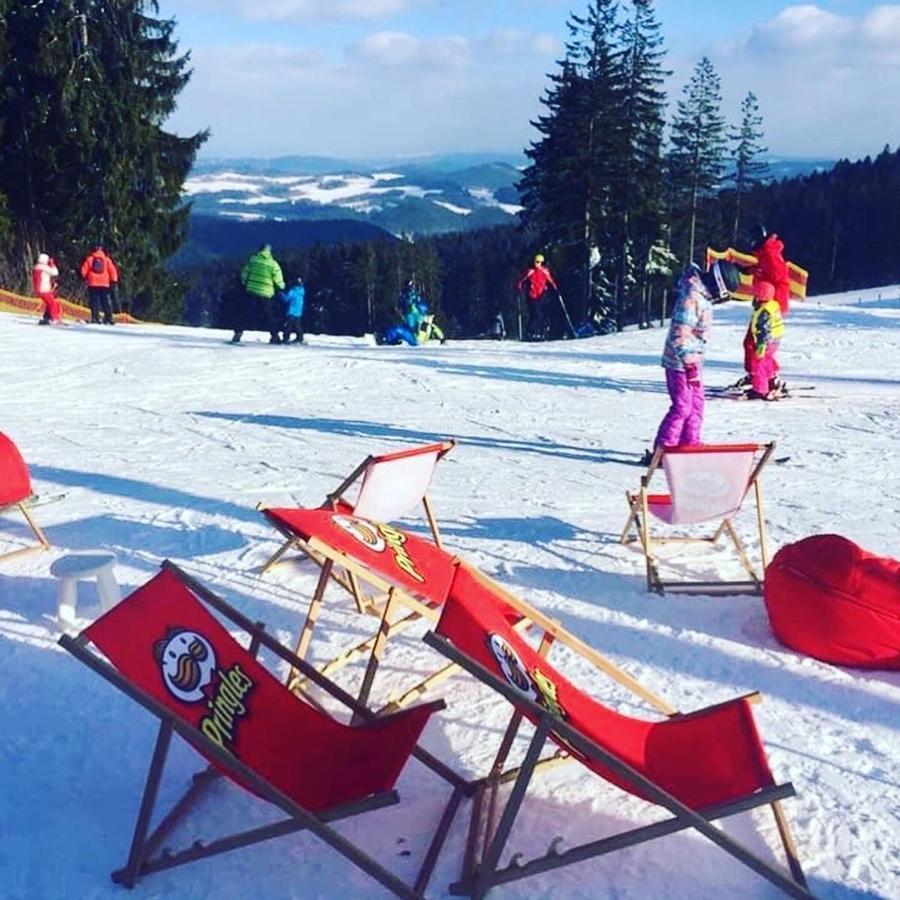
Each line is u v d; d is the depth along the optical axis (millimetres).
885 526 6949
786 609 4809
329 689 3834
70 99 35094
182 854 3236
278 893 3156
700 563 6141
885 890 3156
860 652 4637
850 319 22812
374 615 5258
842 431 10367
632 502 6125
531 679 3242
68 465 8672
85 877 3230
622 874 3238
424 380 13672
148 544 6434
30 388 12844
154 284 39156
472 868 3205
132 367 14641
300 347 17875
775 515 7199
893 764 3889
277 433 10164
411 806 3629
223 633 3582
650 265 47719
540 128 45656
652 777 3197
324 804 3162
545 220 45562
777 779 3775
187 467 8625
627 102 45594
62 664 4715
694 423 8070
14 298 28734
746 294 12055
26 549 6238
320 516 4281
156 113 38812
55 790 3721
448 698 4414
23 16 35375
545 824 3516
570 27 44312
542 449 9477
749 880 3219
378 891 3170
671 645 4941
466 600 3301
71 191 36469
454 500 7590
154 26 38812
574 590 5672
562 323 45750
